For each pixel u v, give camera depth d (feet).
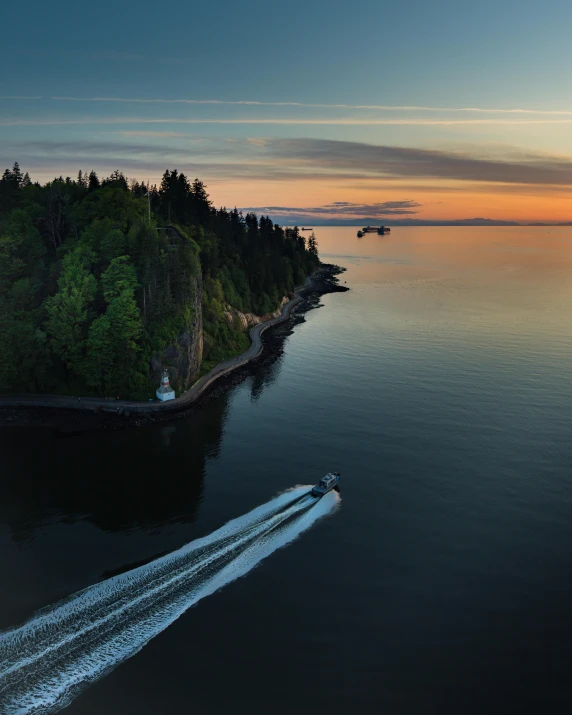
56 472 259.39
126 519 222.28
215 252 547.49
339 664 156.76
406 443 293.02
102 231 387.55
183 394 353.92
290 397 362.74
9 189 544.21
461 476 259.60
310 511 230.07
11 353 333.01
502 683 151.53
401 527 220.64
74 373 349.61
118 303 332.19
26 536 210.18
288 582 188.55
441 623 172.14
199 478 256.32
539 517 227.81
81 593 179.52
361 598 181.88
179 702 143.74
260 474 260.62
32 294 351.46
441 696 147.54
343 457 277.85
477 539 213.46
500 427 310.86
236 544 207.62
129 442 293.02
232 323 504.43
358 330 563.48
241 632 166.50
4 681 147.02
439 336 524.11
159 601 177.88
